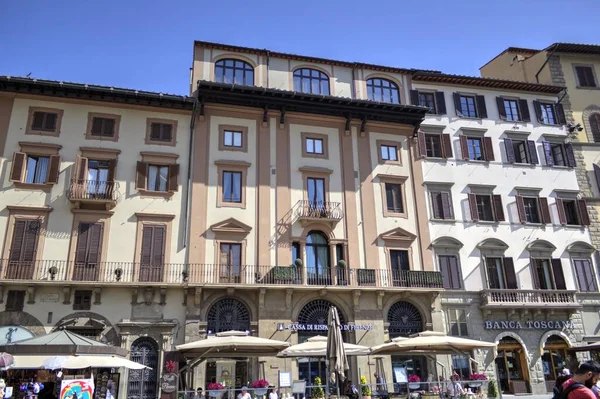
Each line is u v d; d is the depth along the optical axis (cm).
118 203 2591
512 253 3038
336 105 2977
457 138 3228
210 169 2767
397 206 2997
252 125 2922
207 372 2428
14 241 2414
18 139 2581
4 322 2259
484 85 3412
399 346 1922
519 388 2744
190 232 2623
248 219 2731
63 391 1441
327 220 2788
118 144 2702
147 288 2442
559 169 3319
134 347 2378
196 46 3014
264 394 1925
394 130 3138
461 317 2825
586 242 3161
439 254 2939
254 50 3078
